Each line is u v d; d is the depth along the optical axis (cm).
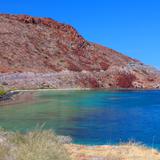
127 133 2427
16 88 8875
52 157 1009
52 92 8038
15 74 9788
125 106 4669
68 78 10781
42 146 1036
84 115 3506
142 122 3034
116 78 12062
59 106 4459
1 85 8519
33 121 2958
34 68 11719
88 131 2478
